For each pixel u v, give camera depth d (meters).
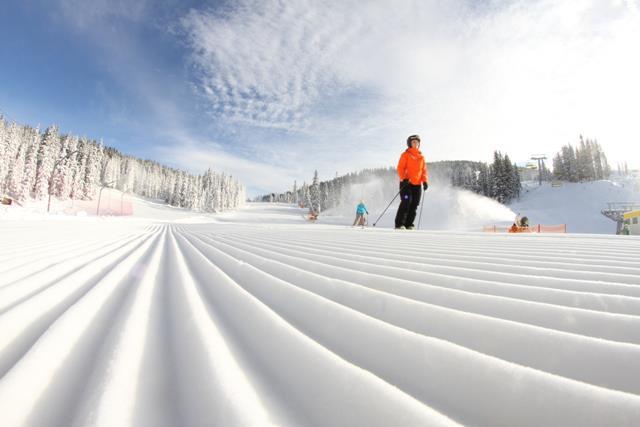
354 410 0.49
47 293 1.22
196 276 1.69
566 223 49.00
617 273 1.59
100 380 0.57
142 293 1.27
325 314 0.98
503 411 0.51
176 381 0.58
